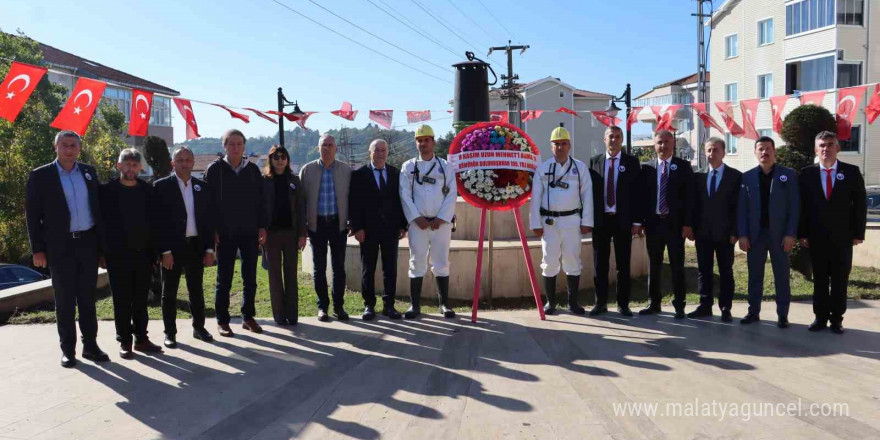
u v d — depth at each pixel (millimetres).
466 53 8359
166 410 3938
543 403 3947
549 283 6586
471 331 5910
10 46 19391
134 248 5102
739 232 5996
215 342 5613
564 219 6430
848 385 4191
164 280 5402
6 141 18000
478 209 9125
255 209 5883
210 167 5766
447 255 6656
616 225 6375
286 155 6121
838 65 23547
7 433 3576
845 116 7098
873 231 8930
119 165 5070
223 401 4094
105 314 7043
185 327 6250
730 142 28375
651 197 6312
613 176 6367
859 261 9164
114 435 3549
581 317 6457
